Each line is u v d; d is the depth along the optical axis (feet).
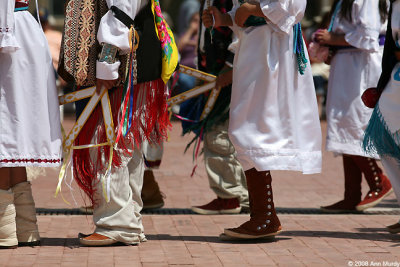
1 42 20.72
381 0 29.63
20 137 21.31
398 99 23.15
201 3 29.04
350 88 30.17
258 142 22.27
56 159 21.80
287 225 26.86
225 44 28.14
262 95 22.38
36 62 21.53
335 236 24.62
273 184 39.09
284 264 20.30
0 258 20.94
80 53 21.42
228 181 29.89
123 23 21.17
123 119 21.84
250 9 22.04
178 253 21.72
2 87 21.31
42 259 20.85
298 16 22.17
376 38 29.37
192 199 34.01
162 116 23.07
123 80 21.76
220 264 20.29
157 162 30.35
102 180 22.11
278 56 22.45
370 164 30.45
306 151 23.00
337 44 29.99
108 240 22.53
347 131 30.14
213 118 29.22
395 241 23.72
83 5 21.59
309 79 23.27
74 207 31.09
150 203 30.50
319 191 36.70
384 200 34.32
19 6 21.62
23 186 22.63
